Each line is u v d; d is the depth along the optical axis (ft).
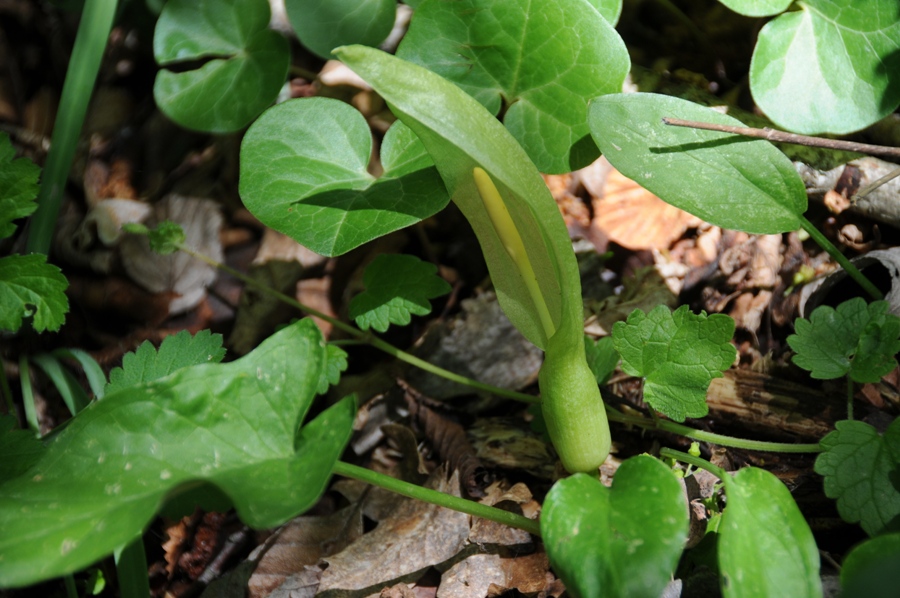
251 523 1.58
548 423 1.79
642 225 2.20
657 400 1.83
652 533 1.59
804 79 2.00
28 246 2.09
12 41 2.61
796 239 2.13
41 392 2.21
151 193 2.38
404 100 1.63
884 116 1.97
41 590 2.01
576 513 1.63
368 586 1.90
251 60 2.15
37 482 1.66
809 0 2.00
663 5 2.31
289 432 1.69
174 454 1.67
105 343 2.28
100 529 1.60
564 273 1.69
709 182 1.87
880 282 2.01
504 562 1.87
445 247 2.26
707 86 2.26
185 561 2.02
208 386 1.70
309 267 2.27
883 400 1.92
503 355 2.12
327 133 1.94
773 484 1.67
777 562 1.62
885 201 2.06
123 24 2.50
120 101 2.47
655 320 1.82
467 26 1.94
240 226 2.31
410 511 1.97
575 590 1.59
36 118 2.56
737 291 2.12
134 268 2.30
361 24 2.16
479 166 1.72
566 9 1.90
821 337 1.84
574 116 1.94
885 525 1.71
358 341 2.04
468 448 2.02
